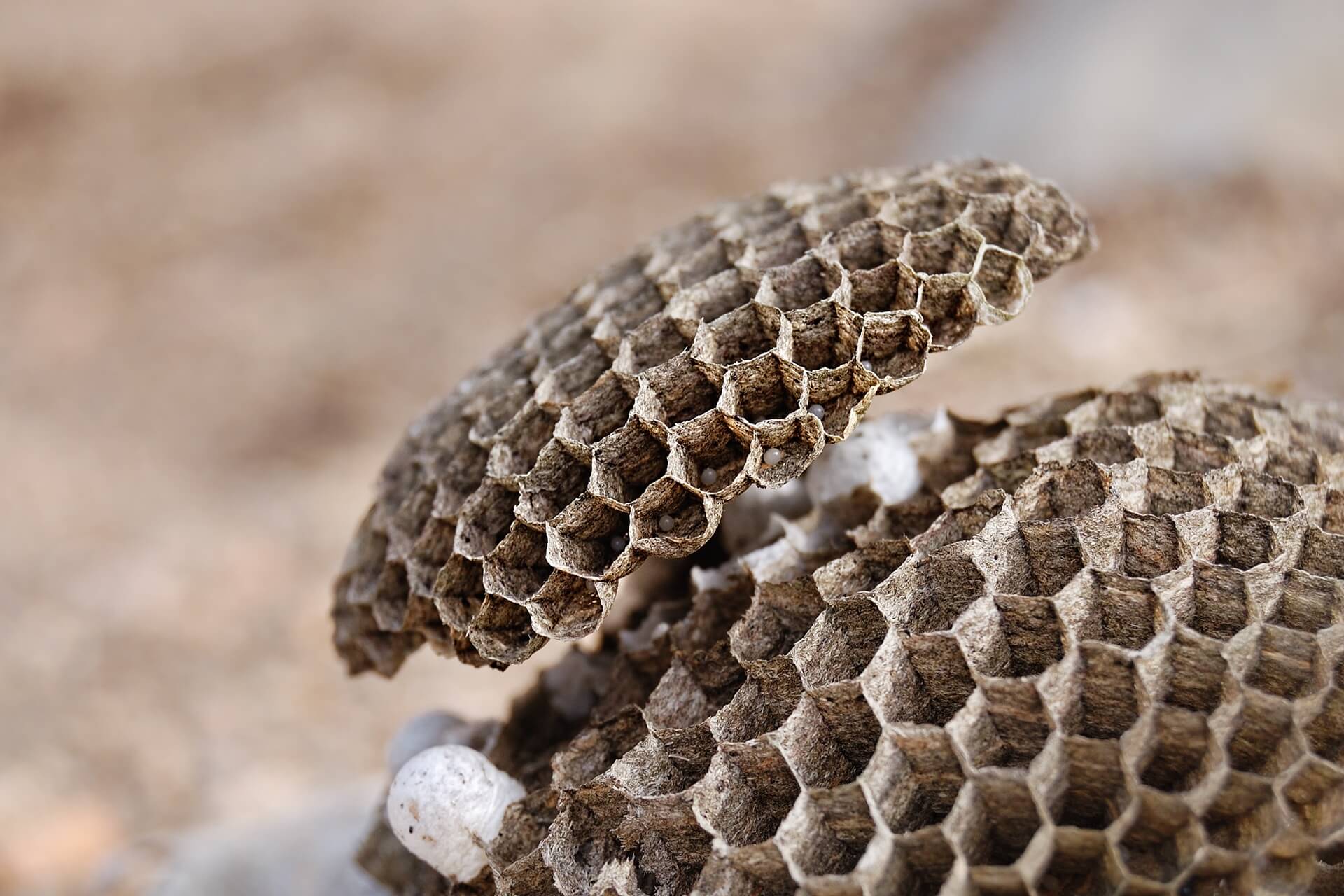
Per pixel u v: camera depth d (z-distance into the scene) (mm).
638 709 209
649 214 647
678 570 228
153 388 585
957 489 213
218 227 691
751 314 209
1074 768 196
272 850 252
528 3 840
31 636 440
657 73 757
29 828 363
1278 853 193
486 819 208
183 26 852
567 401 212
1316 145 492
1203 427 214
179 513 503
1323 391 349
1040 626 201
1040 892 195
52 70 821
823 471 220
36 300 651
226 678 416
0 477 532
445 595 210
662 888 202
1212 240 468
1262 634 198
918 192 214
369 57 812
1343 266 440
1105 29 590
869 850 195
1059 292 459
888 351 207
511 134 732
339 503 493
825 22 767
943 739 197
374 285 637
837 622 206
